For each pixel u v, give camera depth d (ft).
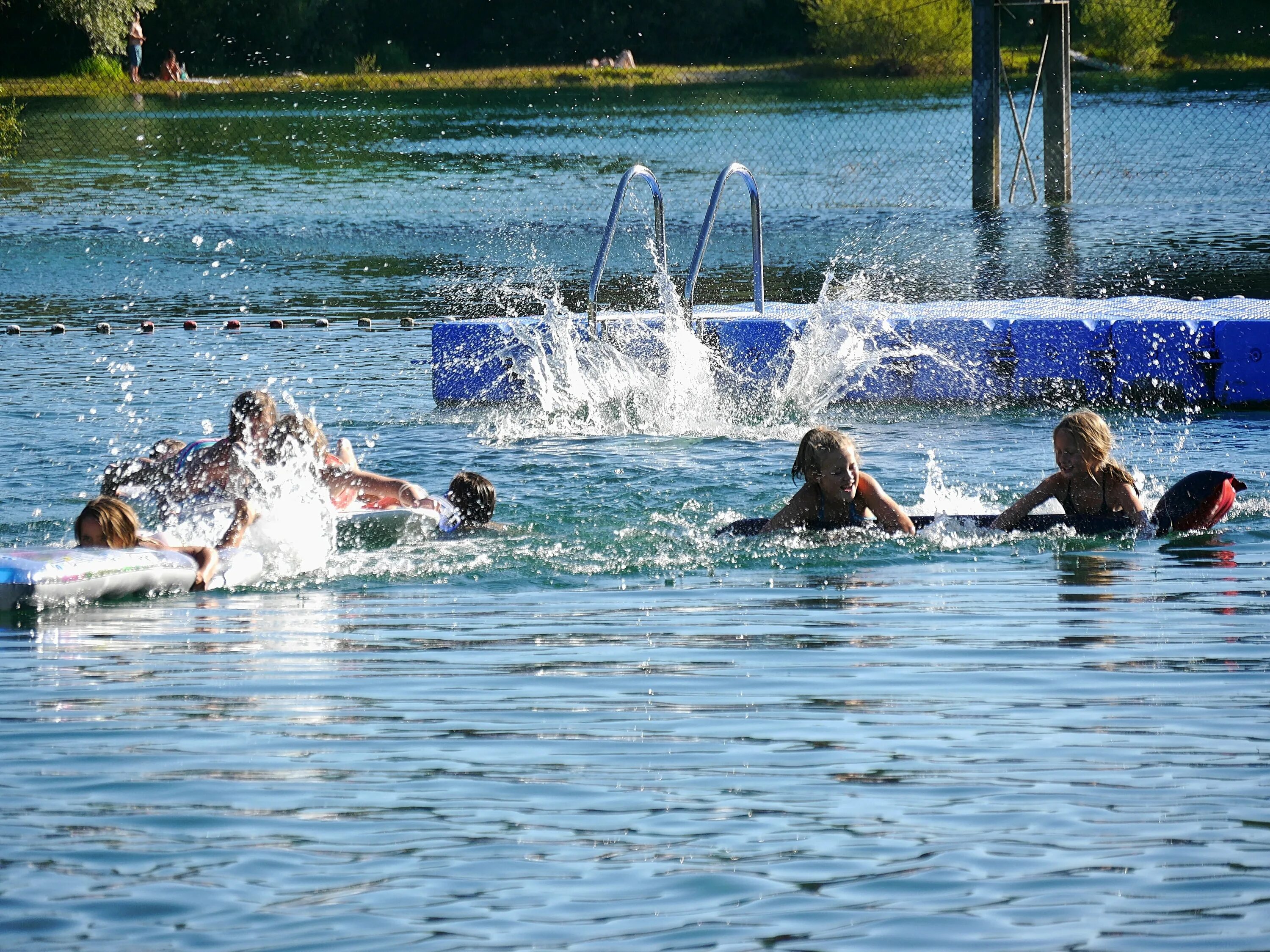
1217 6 573.74
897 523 81.25
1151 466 99.45
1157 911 33.55
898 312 135.33
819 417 123.03
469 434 116.37
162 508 87.10
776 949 32.22
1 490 95.14
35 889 35.83
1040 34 491.72
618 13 654.94
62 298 193.67
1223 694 50.11
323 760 44.98
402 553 79.66
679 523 86.38
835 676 53.52
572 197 299.79
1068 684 51.75
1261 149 346.13
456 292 196.75
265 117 470.80
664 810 40.40
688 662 55.98
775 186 312.71
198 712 50.42
